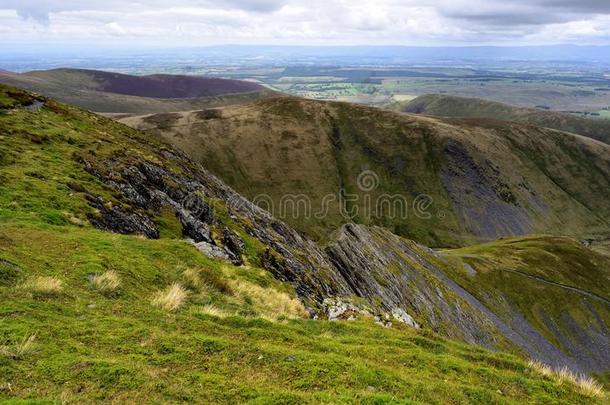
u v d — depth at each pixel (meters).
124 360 10.87
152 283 18.41
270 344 14.50
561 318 101.50
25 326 11.24
